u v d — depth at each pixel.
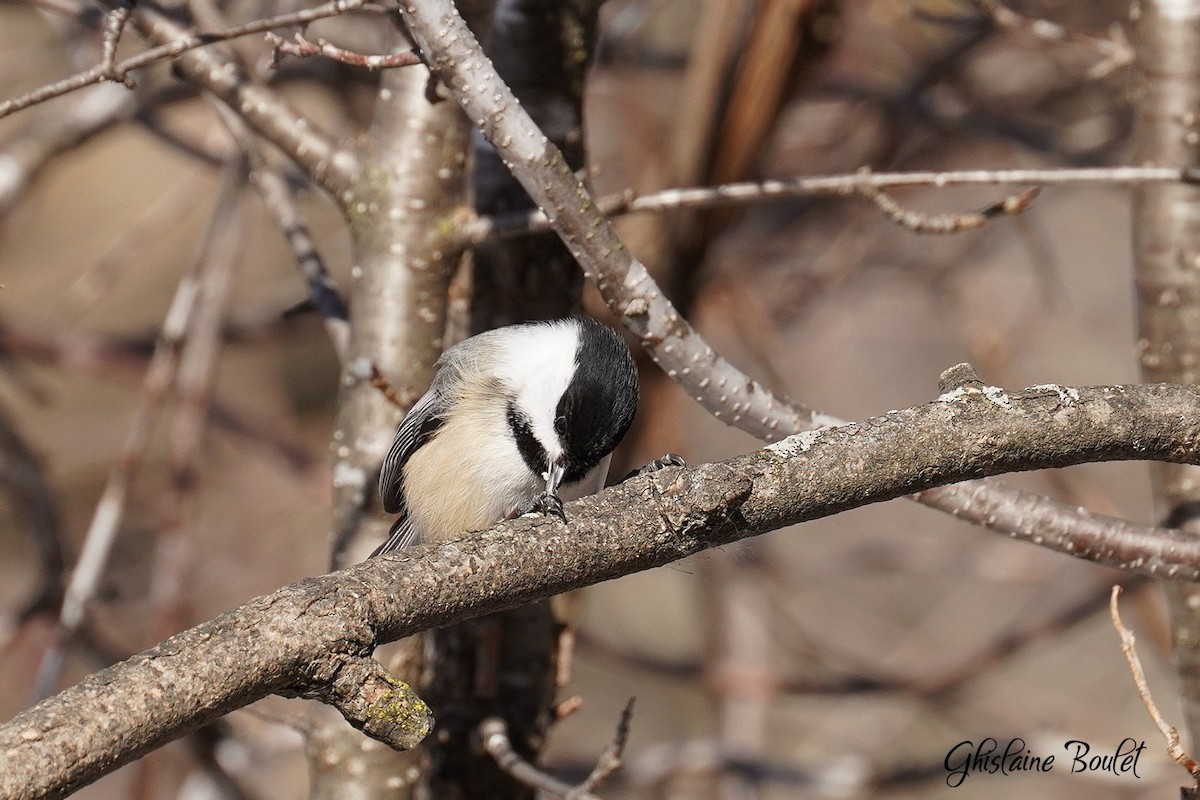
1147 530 6.07
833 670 12.25
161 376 9.86
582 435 7.31
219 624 4.09
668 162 9.57
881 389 17.16
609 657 12.15
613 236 5.64
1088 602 11.35
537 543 4.63
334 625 4.18
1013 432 4.97
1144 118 7.25
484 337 7.74
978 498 6.06
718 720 12.77
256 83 7.00
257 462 16.02
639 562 4.79
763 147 9.34
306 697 4.21
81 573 9.27
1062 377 16.77
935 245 14.89
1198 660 6.97
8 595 16.86
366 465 6.88
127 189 19.52
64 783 3.69
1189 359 7.08
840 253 14.12
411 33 5.52
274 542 15.61
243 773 11.16
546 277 7.98
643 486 4.84
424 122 6.76
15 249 18.55
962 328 14.90
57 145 11.41
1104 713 14.06
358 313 6.92
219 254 11.22
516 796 7.94
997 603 16.34
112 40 5.53
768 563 13.10
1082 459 5.08
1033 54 13.28
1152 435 5.07
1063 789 13.84
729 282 12.38
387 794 6.64
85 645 10.36
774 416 5.94
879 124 13.13
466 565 4.50
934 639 16.08
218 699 3.97
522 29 7.26
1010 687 13.79
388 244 6.82
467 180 6.97
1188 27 7.12
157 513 16.14
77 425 16.39
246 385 18.61
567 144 7.41
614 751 6.64
